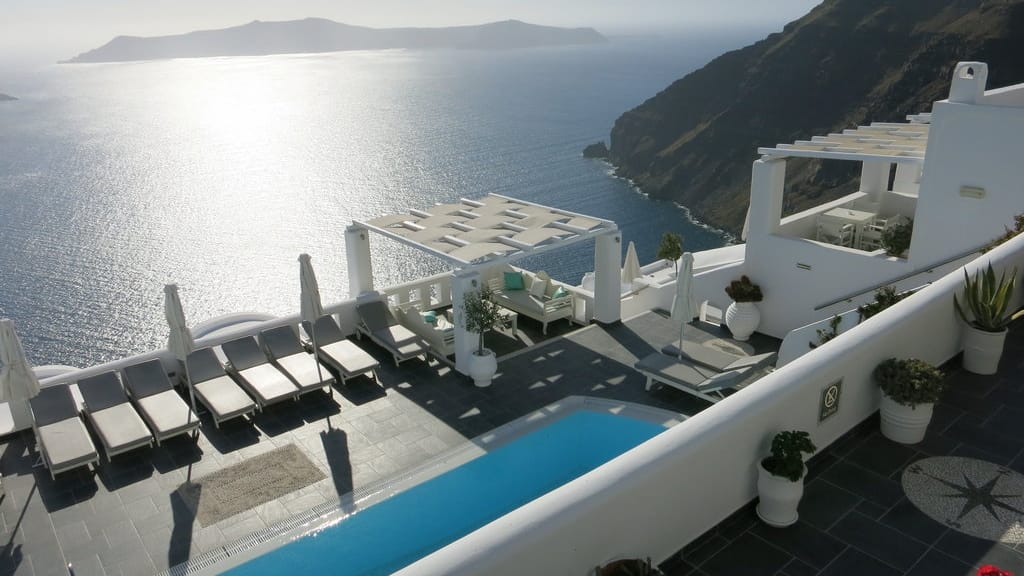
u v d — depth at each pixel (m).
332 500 9.95
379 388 13.17
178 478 10.50
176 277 114.62
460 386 13.23
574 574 4.36
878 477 5.97
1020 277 8.66
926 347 7.28
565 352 14.59
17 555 8.98
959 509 5.53
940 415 6.88
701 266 20.53
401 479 10.38
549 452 11.63
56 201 159.25
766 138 136.50
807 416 5.96
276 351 13.54
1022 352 8.05
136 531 9.38
